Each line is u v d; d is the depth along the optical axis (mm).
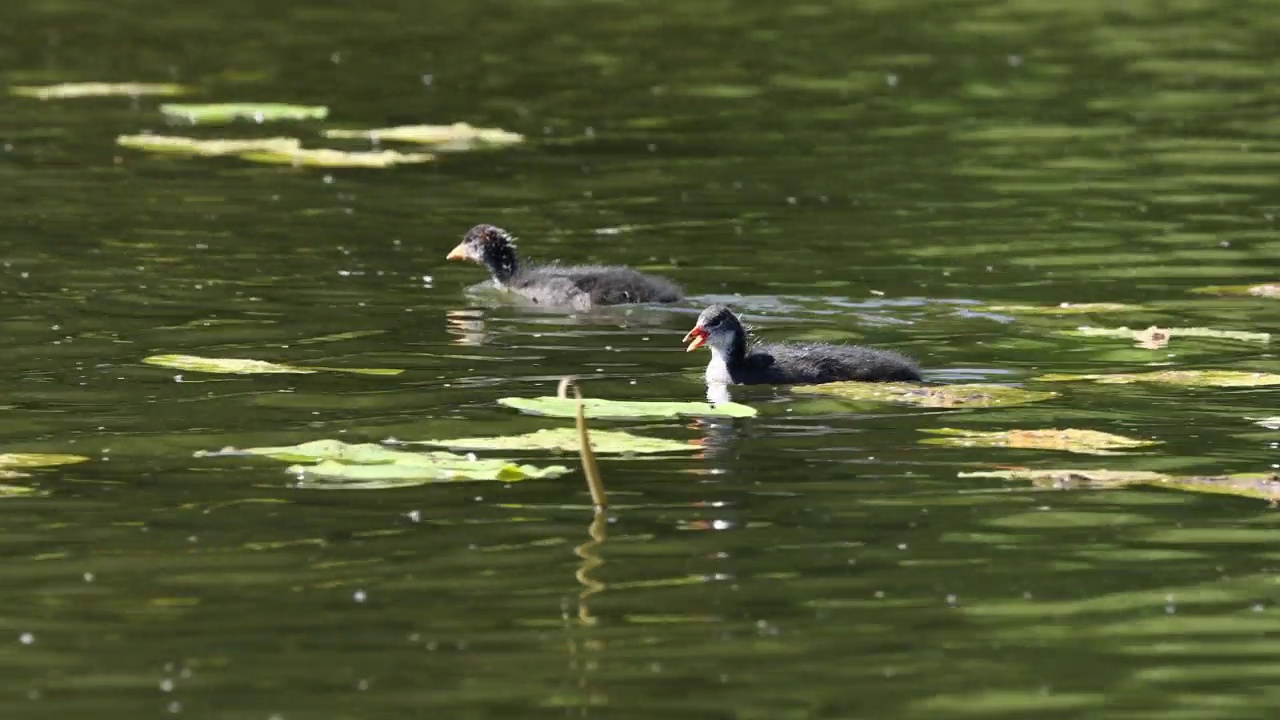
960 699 10195
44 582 11891
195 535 12750
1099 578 11930
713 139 29766
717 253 22875
